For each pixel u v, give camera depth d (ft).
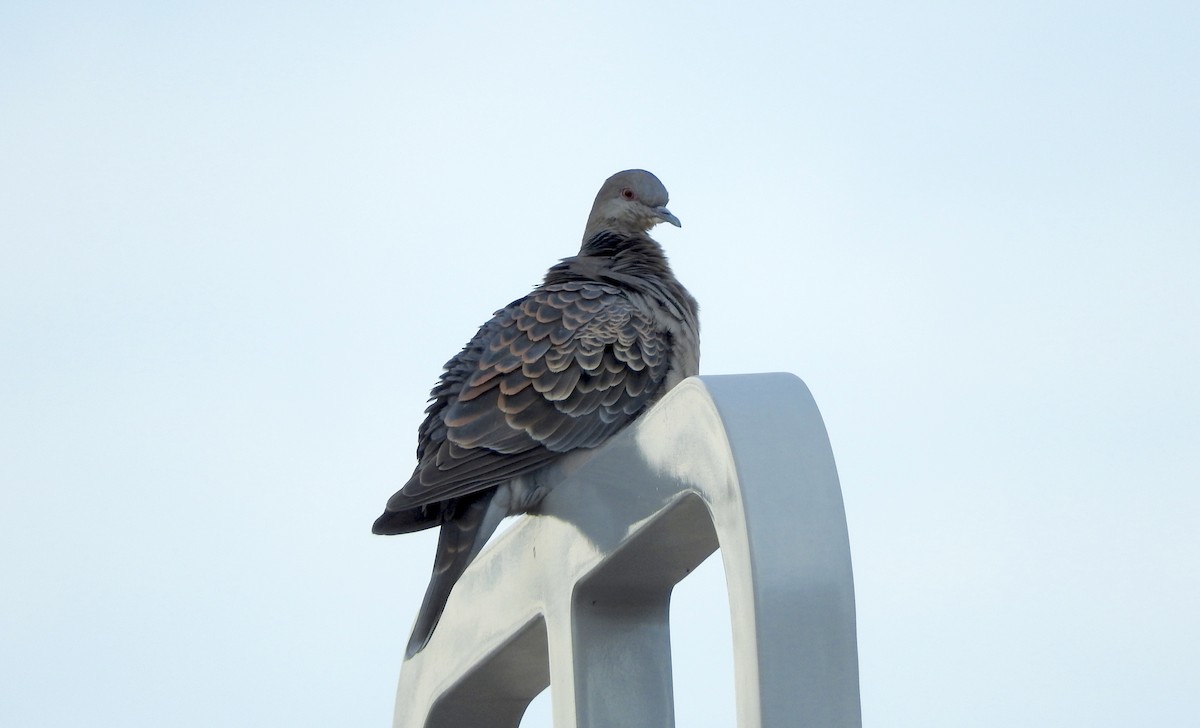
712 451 20.85
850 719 19.22
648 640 25.05
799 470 20.11
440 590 30.12
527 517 27.25
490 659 28.30
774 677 19.08
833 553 19.72
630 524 23.20
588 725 24.35
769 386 21.07
